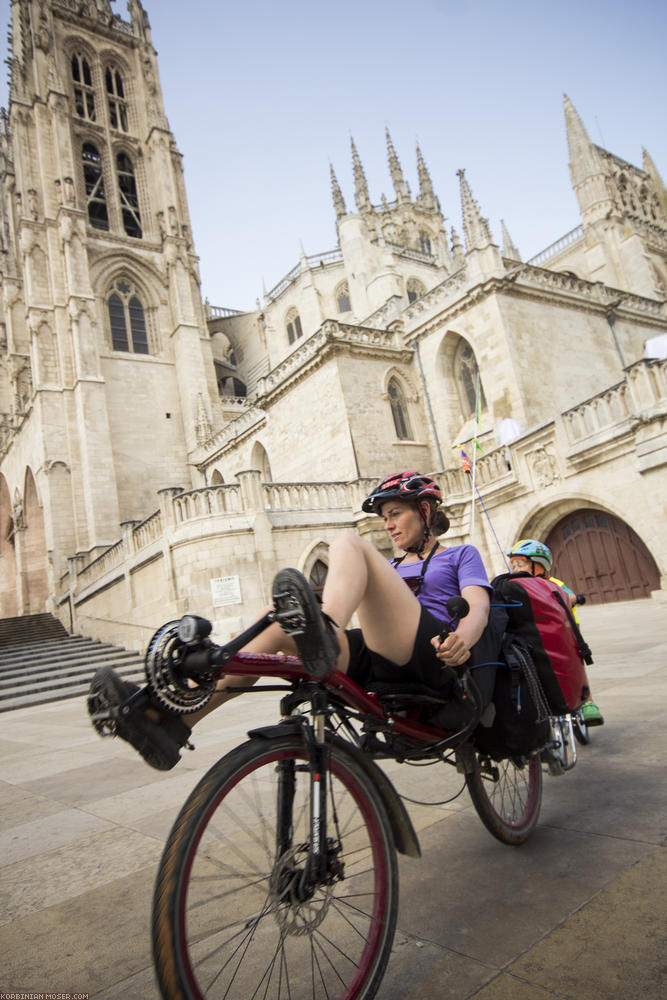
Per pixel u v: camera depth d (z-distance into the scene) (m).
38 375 39.56
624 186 44.78
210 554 20.05
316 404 26.69
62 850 4.00
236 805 2.00
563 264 43.03
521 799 3.35
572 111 42.41
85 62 51.16
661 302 32.22
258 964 2.13
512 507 21.70
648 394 17.14
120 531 37.59
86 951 2.57
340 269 47.81
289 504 21.89
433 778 4.50
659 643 10.04
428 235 59.00
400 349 27.41
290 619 1.90
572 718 4.36
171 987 1.68
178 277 45.50
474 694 2.65
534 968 2.11
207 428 41.84
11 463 48.22
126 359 42.75
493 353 24.58
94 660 22.70
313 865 1.98
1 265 54.25
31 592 44.28
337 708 2.45
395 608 2.50
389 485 3.21
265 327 51.12
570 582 21.06
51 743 9.12
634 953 2.12
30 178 43.97
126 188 50.31
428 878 2.91
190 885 1.82
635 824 3.18
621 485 18.22
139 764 6.59
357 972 2.04
